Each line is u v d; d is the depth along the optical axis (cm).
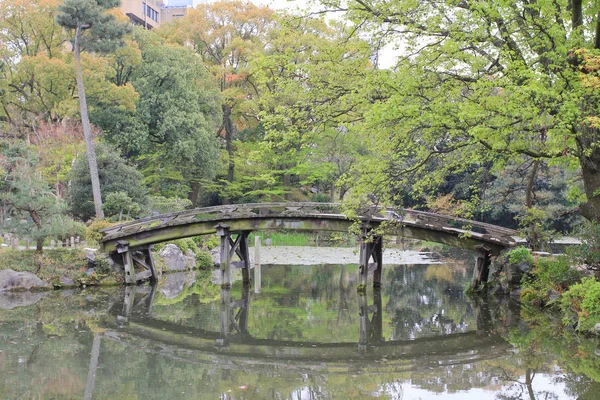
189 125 3866
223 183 4575
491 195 2838
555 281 1706
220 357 1322
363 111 1448
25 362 1223
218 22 4531
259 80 1512
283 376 1169
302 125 1533
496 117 1229
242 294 2155
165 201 3238
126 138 3734
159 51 3962
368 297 2080
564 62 1266
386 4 1402
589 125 1212
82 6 2872
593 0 1300
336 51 1473
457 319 1689
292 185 4681
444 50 1308
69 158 3256
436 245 3988
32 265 2177
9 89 3541
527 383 1089
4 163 2120
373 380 1140
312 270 2806
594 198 1465
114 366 1216
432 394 1041
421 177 1638
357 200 1532
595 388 1047
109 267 2311
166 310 1848
